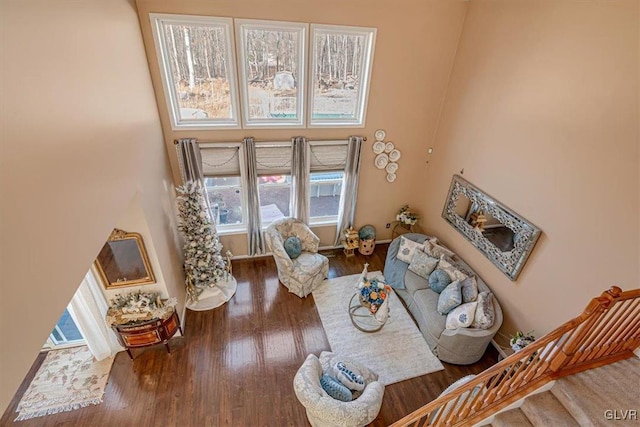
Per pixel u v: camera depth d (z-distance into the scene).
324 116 5.46
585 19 3.19
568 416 2.79
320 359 3.94
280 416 3.84
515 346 3.98
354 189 6.02
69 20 2.45
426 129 5.84
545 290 3.94
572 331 2.76
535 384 2.95
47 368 4.27
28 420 3.73
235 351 4.58
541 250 3.95
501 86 4.32
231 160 5.31
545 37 3.63
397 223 6.85
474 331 4.19
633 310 2.86
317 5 4.43
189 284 5.26
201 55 4.57
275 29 4.58
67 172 2.27
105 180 2.85
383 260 6.54
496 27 4.30
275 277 5.96
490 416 2.95
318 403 3.07
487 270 4.86
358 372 3.83
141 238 3.87
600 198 3.21
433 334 4.61
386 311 4.52
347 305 5.43
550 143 3.70
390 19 4.73
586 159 3.31
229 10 4.24
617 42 2.94
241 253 6.30
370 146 5.79
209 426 3.72
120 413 3.81
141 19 4.07
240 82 4.78
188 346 4.63
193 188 4.76
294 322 5.08
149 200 3.98
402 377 4.37
